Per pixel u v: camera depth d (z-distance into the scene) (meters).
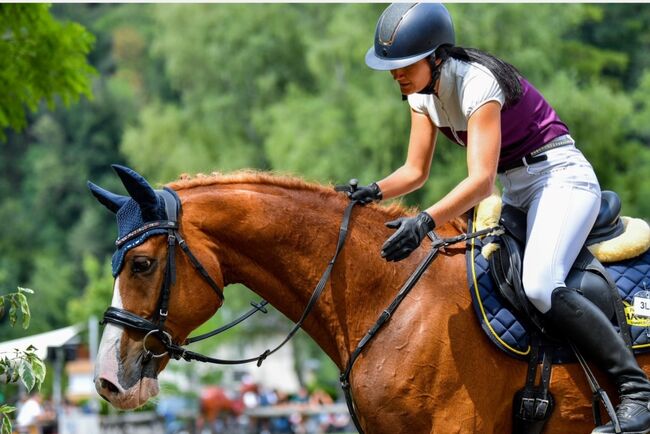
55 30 15.91
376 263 7.98
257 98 52.72
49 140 112.94
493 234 8.03
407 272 7.99
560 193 7.89
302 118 43.59
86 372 38.69
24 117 16.64
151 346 7.62
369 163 40.06
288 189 8.16
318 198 8.16
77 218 108.19
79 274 96.62
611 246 8.04
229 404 40.44
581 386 7.81
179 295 7.69
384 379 7.68
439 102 8.20
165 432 38.75
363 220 8.16
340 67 43.94
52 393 36.34
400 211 8.37
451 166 37.72
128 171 7.54
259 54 52.22
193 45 53.66
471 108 7.78
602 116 39.41
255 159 51.03
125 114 113.88
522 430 7.88
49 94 16.56
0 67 15.89
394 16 7.98
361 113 39.06
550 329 7.79
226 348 59.94
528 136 8.02
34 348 8.95
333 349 8.08
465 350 7.72
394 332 7.77
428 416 7.66
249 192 8.02
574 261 7.98
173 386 39.97
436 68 7.97
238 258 8.00
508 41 38.50
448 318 7.77
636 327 7.86
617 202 8.23
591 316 7.64
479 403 7.68
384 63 7.96
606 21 61.47
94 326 38.62
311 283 7.99
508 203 8.30
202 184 8.10
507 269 7.89
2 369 8.76
